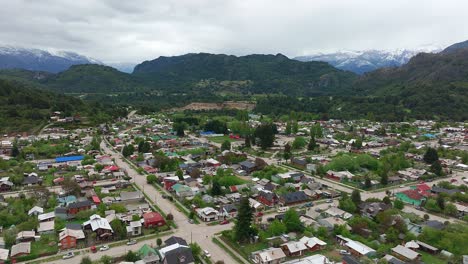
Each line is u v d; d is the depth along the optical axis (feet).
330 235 284.41
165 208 344.69
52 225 291.38
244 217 268.82
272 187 395.96
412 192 375.04
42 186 409.28
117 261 241.14
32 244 264.52
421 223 307.37
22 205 328.08
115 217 306.14
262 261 237.45
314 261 238.68
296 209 343.46
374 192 403.95
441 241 263.49
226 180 407.64
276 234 281.13
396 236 274.57
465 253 253.24
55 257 246.27
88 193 374.84
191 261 236.02
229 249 262.06
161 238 278.67
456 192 371.97
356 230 288.30
